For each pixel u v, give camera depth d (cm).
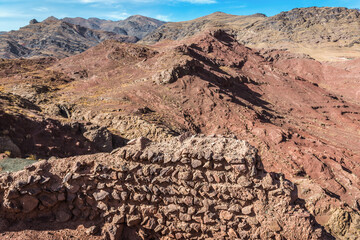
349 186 3044
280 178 762
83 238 752
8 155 1398
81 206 787
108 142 2519
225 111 4344
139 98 4378
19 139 1769
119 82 5600
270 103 6538
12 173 768
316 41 19400
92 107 3925
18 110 2275
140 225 787
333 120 6378
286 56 12506
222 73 6712
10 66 8125
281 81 8012
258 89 7194
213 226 753
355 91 9762
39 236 730
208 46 8694
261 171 756
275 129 3953
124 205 788
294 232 707
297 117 6022
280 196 726
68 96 4872
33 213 761
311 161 3284
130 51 8119
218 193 751
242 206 741
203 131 4038
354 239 1638
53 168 795
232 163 740
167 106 4244
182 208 768
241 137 3816
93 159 811
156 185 781
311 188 1975
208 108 4375
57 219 774
